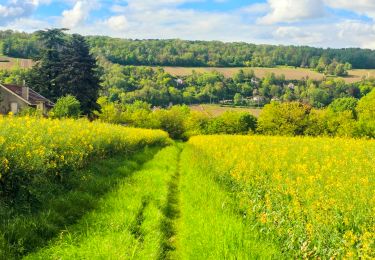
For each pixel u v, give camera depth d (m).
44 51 71.75
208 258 8.94
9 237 9.37
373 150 24.17
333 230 9.07
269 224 10.95
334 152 23.06
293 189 12.05
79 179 15.05
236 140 36.78
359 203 10.02
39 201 11.75
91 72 65.88
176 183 19.41
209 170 20.67
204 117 113.69
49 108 64.81
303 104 84.94
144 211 12.62
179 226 12.17
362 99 70.19
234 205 13.66
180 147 59.28
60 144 15.91
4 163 11.35
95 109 66.94
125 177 17.84
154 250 9.41
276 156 20.02
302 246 9.09
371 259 7.57
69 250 9.04
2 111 57.81
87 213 11.87
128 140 28.08
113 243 9.34
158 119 109.81
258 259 8.74
